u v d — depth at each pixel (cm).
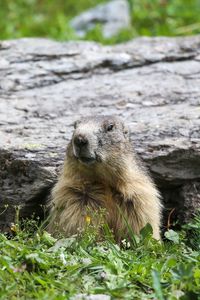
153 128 1491
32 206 1409
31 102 1644
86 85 1720
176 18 2408
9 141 1452
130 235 1276
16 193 1405
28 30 2453
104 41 2297
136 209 1320
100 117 1337
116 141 1306
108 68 1791
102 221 1285
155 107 1606
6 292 993
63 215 1310
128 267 1125
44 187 1394
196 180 1446
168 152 1420
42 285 1039
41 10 2723
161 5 2458
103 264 1116
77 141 1262
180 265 1046
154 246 1219
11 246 1130
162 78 1736
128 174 1321
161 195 1467
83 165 1294
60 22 2442
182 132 1471
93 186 1324
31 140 1460
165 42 1891
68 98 1658
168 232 1278
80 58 1798
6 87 1698
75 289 1031
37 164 1394
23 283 1040
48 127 1528
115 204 1323
